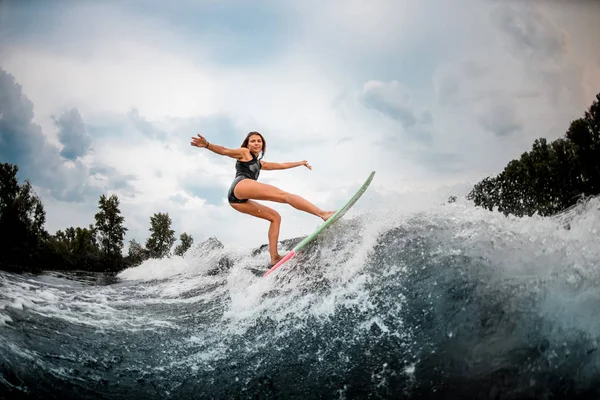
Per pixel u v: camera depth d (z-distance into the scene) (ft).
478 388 6.17
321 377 7.20
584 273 6.96
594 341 6.30
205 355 8.22
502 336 6.57
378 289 8.38
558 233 7.98
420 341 7.13
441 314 7.33
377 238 9.55
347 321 8.09
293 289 9.48
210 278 12.64
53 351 7.79
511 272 7.41
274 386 7.25
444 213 9.62
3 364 6.95
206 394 7.28
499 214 9.11
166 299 11.11
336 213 10.46
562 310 6.61
